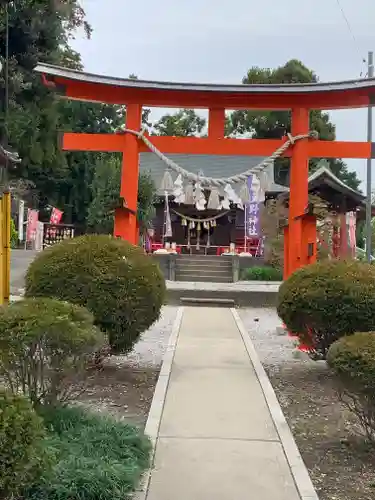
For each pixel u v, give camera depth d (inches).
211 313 545.6
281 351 386.6
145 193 964.6
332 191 994.7
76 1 890.1
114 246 294.8
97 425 194.5
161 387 277.0
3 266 447.5
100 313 275.1
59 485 149.1
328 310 287.9
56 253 290.5
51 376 197.5
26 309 193.0
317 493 170.6
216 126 488.7
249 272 855.7
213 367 322.0
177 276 840.3
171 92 479.2
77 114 1508.4
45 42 858.1
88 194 1509.6
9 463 119.3
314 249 448.8
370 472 187.2
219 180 482.0
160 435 212.5
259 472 182.5
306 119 485.4
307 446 209.8
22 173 1113.4
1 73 757.3
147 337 419.2
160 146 489.4
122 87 477.4
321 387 291.6
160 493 165.6
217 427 223.3
